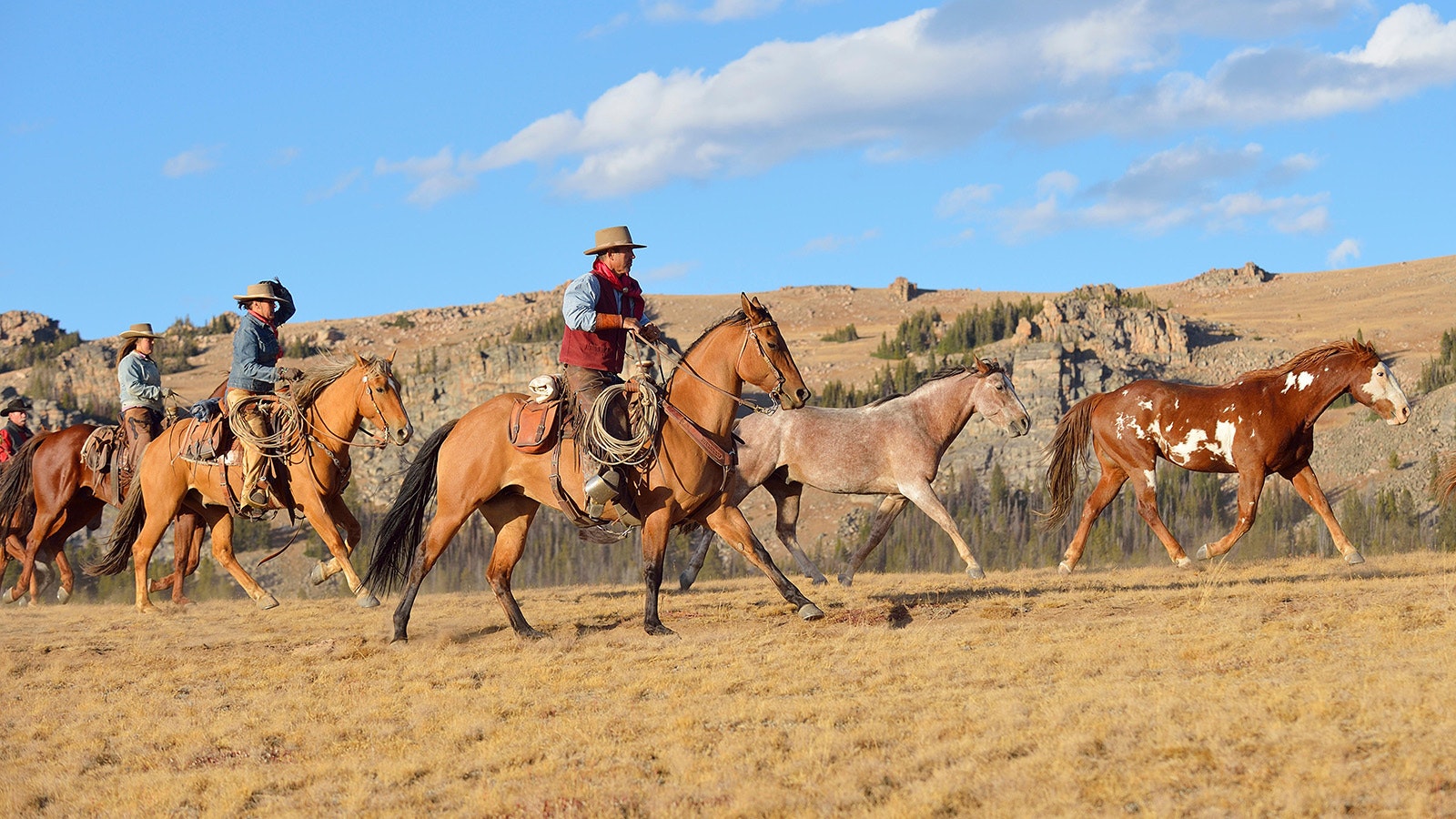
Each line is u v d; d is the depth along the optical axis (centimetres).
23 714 938
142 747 837
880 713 790
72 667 1113
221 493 1357
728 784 670
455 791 704
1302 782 598
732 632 1125
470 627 1236
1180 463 1529
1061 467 1612
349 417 1266
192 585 5016
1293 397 1434
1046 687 832
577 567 8688
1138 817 580
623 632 1166
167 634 1280
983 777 645
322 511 1269
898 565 9488
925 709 795
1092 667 881
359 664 1053
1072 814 587
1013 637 1017
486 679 979
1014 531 11531
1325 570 1402
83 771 797
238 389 1317
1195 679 819
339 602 1517
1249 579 1357
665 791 668
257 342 1325
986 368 1477
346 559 1263
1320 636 938
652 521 1094
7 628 1386
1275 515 10450
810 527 14312
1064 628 1047
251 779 742
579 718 827
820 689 879
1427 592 1102
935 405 1501
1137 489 1551
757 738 747
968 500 13362
